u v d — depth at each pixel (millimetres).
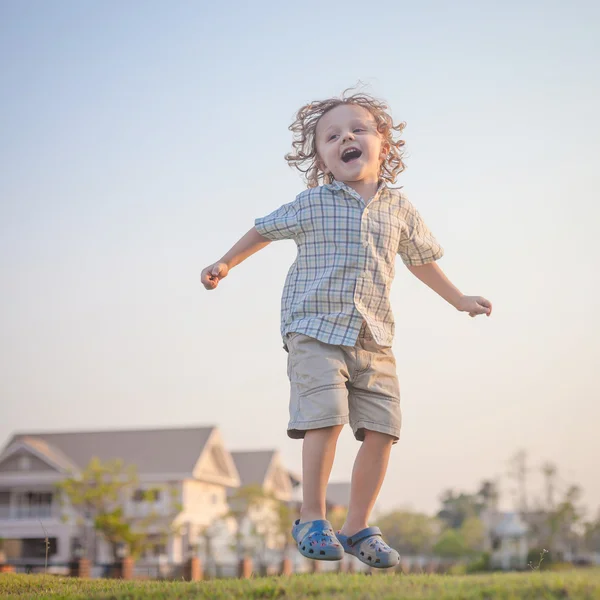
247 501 38719
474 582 4758
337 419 4328
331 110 4922
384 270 4656
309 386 4395
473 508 78250
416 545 65750
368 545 4566
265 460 51875
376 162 4887
